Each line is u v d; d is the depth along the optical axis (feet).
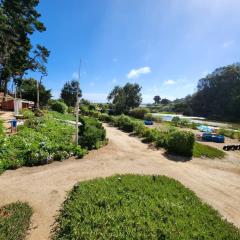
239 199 31.96
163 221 21.65
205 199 31.37
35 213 25.12
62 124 83.66
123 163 45.85
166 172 42.11
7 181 33.58
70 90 207.72
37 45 155.43
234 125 212.43
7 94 157.38
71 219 21.91
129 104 203.92
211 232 20.48
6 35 115.03
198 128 134.31
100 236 18.93
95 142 56.65
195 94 386.52
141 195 27.40
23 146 45.47
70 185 32.96
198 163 50.47
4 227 21.56
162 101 596.29
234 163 53.36
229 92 336.29
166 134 67.92
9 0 112.06
